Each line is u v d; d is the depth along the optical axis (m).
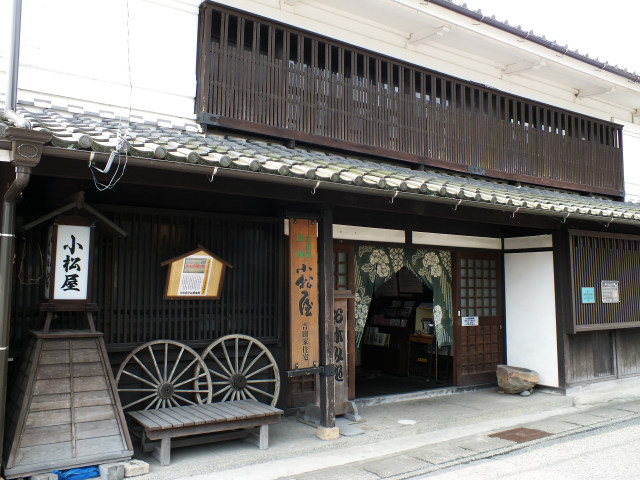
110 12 6.49
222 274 6.43
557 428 7.30
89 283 5.32
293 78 7.47
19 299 5.50
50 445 4.62
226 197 6.72
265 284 6.94
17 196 4.32
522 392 8.95
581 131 11.22
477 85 9.51
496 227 9.88
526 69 10.02
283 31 7.44
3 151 3.98
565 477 5.34
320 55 8.05
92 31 6.38
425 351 10.78
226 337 6.41
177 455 5.52
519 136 10.07
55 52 6.13
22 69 5.93
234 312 6.68
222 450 5.74
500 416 7.81
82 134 4.27
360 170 6.27
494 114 9.82
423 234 8.87
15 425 4.61
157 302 6.17
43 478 4.45
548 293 9.27
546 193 9.59
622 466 5.67
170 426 5.14
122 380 5.91
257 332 6.86
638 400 9.33
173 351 6.23
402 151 8.43
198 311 6.44
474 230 9.54
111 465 4.76
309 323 6.41
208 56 6.81
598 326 9.30
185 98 6.86
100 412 4.95
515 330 9.77
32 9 6.03
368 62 8.23
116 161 4.28
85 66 6.28
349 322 7.81
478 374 9.47
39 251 5.62
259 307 6.88
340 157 7.61
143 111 6.55
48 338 5.00
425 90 8.92
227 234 6.68
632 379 10.21
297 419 7.01
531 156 10.20
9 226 4.39
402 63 8.59
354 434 6.52
